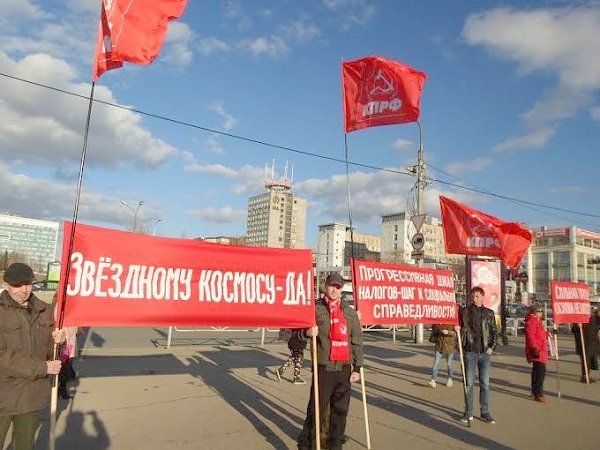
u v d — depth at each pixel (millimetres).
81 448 5676
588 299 12656
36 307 4047
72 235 4457
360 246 120125
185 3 5496
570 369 14203
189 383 9609
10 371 3740
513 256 11281
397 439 6445
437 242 110562
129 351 13938
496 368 13867
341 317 5754
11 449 5328
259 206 117062
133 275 4898
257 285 5586
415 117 7918
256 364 12273
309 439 5633
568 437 6988
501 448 6289
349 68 8250
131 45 5168
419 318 7508
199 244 5316
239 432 6457
